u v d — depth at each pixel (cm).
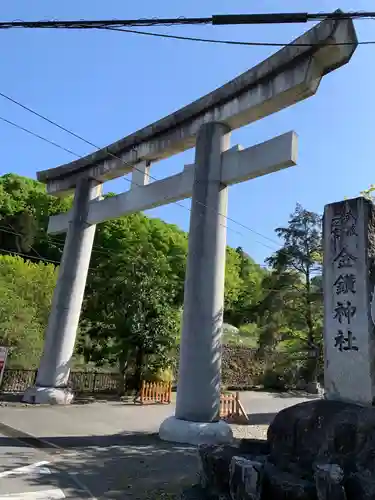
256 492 477
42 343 1914
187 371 1033
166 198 1341
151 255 2017
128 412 1408
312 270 2258
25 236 3128
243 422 1400
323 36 989
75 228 1638
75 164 1725
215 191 1162
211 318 1065
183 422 989
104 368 2148
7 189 3403
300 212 2330
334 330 679
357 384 629
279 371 2377
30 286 2216
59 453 821
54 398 1448
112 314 1884
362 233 688
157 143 1407
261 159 1102
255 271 4450
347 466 504
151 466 759
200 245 1119
